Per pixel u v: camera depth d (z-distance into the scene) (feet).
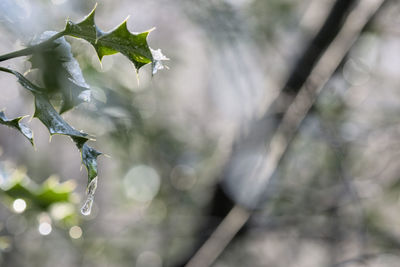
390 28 12.27
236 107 11.95
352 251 13.26
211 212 12.72
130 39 2.68
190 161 12.37
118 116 6.83
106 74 7.06
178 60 10.56
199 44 11.59
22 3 2.90
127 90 7.52
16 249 10.53
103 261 13.14
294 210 13.03
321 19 10.98
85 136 2.67
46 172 11.60
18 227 9.31
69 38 4.58
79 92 2.83
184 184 12.55
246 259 14.32
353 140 13.14
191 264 12.50
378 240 13.17
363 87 13.17
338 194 13.26
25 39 2.85
